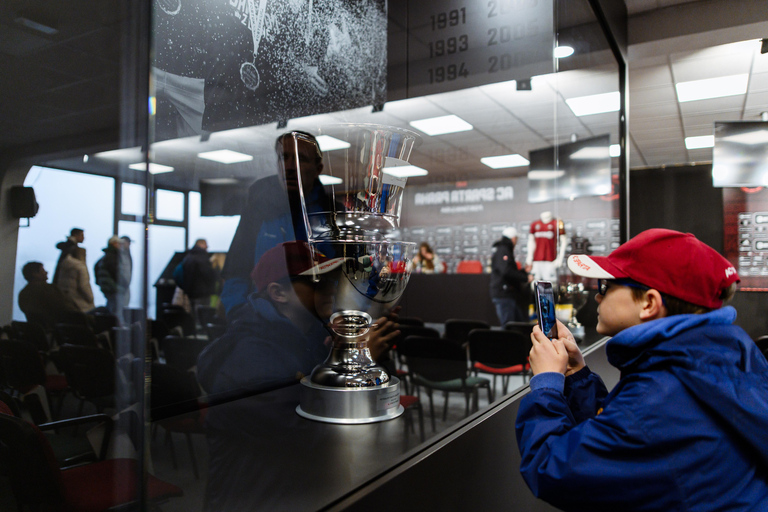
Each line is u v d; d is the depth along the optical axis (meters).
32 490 0.43
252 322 0.71
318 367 0.69
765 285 6.66
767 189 6.71
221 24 0.66
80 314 0.47
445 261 4.99
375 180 0.68
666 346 0.71
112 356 0.49
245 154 0.70
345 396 0.64
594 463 0.67
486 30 1.44
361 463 0.50
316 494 0.43
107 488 0.45
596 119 2.92
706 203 7.11
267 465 0.48
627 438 0.66
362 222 0.69
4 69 0.43
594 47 2.63
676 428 0.65
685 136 7.50
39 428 0.43
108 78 0.50
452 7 1.35
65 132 0.46
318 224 0.69
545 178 3.22
